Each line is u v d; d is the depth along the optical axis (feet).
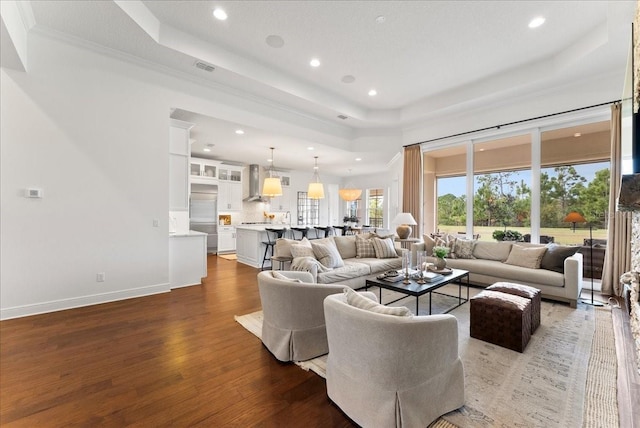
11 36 8.38
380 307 5.30
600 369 6.91
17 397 5.80
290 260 13.75
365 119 20.47
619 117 12.92
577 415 5.34
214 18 11.08
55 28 10.38
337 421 5.30
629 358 7.18
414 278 10.75
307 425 5.19
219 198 27.55
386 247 15.87
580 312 10.84
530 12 10.52
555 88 14.82
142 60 12.49
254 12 10.66
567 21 11.00
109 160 11.93
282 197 32.76
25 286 10.18
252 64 14.14
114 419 5.24
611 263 12.96
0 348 7.85
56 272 10.78
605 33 11.03
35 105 10.32
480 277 14.01
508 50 13.03
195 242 15.03
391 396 4.77
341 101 18.71
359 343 5.02
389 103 19.61
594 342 8.36
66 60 10.90
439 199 20.43
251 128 16.85
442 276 11.14
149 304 11.69
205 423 5.19
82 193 11.32
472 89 16.52
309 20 11.07
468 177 18.71
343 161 27.45
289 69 15.02
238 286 14.66
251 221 30.58
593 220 14.24
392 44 12.60
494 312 8.27
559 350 7.89
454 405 5.48
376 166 29.99
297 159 26.76
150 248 13.08
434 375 5.16
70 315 10.35
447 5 10.19
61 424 5.10
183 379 6.52
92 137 11.51
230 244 27.89
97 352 7.70
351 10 10.46
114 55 11.89
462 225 19.12
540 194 15.78
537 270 12.55
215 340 8.51
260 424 5.20
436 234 17.54
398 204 25.36
